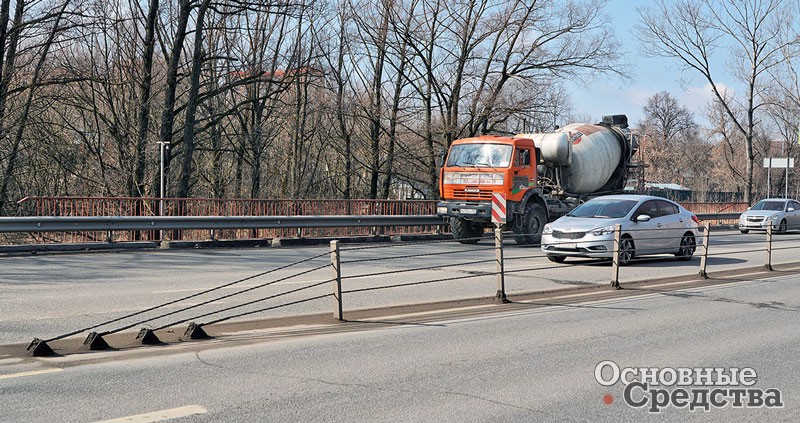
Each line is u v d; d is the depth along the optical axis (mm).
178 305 11031
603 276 15742
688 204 38875
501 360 7941
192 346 8375
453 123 34812
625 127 28531
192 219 20172
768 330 9977
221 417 5770
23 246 17641
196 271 15148
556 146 24734
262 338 8891
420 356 8047
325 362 7691
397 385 6836
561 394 6695
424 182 37125
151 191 29781
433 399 6406
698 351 8586
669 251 18828
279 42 37125
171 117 28625
